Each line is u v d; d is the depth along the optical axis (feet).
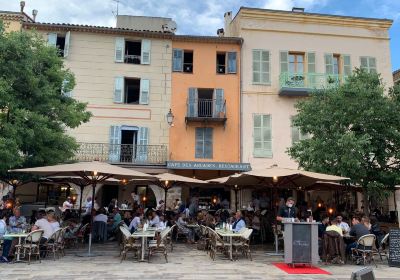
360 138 41.57
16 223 37.04
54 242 34.09
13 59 40.29
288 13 74.33
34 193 68.95
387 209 66.95
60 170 33.78
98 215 47.70
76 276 26.89
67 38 70.13
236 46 73.82
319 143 44.88
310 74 71.97
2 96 37.78
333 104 46.62
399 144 43.68
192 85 72.33
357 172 43.27
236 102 71.97
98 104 69.67
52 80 46.26
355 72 49.06
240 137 70.38
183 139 70.44
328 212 52.37
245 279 26.89
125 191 72.84
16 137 38.55
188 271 29.50
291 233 32.19
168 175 50.60
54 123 46.34
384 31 76.74
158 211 50.52
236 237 38.32
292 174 35.94
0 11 69.46
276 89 72.64
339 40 75.36
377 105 43.75
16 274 27.25
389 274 30.14
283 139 71.00
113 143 68.54
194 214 59.72
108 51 71.61
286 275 28.66
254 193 70.79
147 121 70.44
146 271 29.19
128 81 73.61
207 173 69.92
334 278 27.86
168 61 72.74
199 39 73.00
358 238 35.55
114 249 40.96
